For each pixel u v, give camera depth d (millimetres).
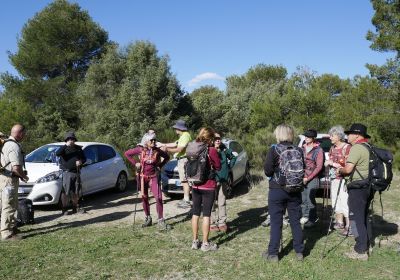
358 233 5668
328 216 8109
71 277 5078
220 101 30391
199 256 5828
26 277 5066
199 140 5957
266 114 21469
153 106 23547
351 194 5672
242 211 8812
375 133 16297
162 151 7367
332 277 5051
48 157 9742
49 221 7969
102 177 10500
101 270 5301
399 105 16109
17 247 6203
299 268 5324
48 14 32125
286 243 6426
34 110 29984
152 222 7824
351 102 18250
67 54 31719
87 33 33250
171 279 5055
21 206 7594
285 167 5379
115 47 28562
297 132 17547
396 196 10375
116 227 7438
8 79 30562
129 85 24000
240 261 5633
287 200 5578
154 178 7289
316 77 24812
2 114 24172
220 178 6957
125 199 10430
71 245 6285
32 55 31000
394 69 15961
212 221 7582
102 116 23453
